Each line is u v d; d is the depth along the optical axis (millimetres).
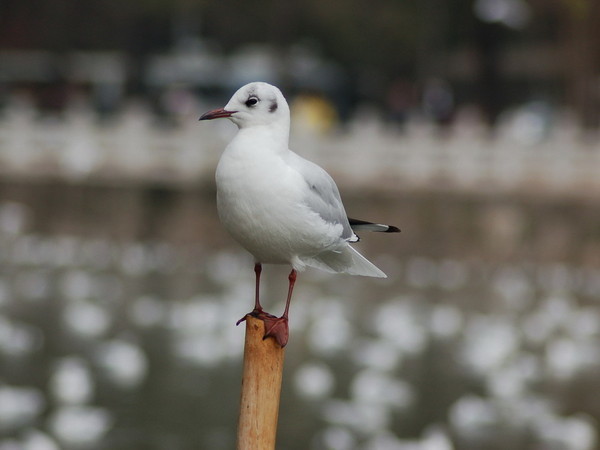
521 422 13133
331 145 33312
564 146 32656
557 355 15492
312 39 61438
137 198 29672
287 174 6625
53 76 56562
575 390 14859
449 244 25828
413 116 48812
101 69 55906
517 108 57406
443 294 20922
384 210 28859
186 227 26953
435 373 15141
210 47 58219
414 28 59562
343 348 15758
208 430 12859
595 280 22891
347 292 20734
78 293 19375
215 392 14133
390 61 62719
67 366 14367
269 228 6637
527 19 53906
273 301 18844
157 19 61281
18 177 31281
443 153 33125
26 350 15438
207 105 46625
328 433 12305
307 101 42906
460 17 58156
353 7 59375
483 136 34969
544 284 22312
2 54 57719
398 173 33250
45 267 21906
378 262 24266
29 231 25984
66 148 33000
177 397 13883
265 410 6410
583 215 28609
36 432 12297
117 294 19562
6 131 32781
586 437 12742
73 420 12328
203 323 16844
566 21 51094
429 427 13086
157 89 50562
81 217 27609
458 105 59969
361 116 48500
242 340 15656
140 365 14594
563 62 52188
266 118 6730
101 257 23375
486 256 25000
